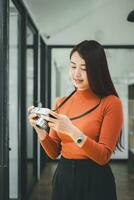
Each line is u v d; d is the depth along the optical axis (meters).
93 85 1.34
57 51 6.16
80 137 1.24
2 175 2.42
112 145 1.31
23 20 3.77
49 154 1.51
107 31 5.87
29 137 4.45
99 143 1.31
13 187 3.68
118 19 5.84
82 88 1.40
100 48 1.34
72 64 1.37
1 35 2.40
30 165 4.54
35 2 3.86
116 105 1.34
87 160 1.36
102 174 1.36
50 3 4.00
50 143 1.48
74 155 1.38
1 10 2.40
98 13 5.85
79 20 5.85
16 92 3.63
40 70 5.73
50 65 6.12
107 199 1.36
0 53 2.40
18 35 3.67
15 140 3.63
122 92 6.19
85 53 1.32
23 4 3.65
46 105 6.00
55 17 4.77
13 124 3.62
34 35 4.96
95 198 1.35
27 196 3.90
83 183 1.36
